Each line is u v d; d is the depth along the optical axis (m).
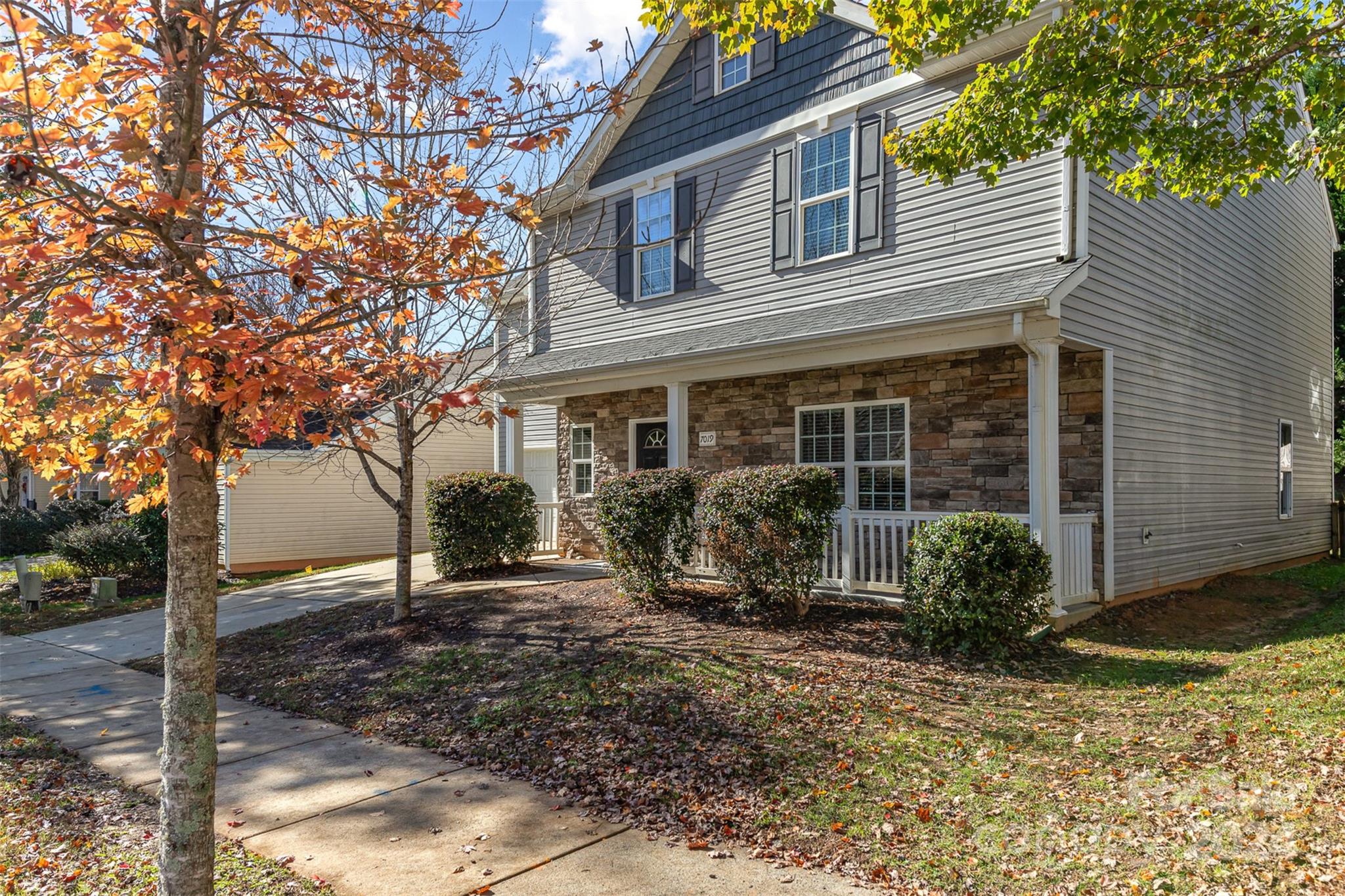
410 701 6.84
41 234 2.91
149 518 15.69
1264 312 13.82
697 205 12.85
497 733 5.95
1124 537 9.40
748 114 12.20
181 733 3.07
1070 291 8.27
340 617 10.02
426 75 4.59
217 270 4.25
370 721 6.52
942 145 7.67
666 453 13.54
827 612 8.52
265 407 2.93
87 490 23.81
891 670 6.81
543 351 14.96
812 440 11.55
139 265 3.09
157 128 3.34
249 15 4.18
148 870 4.02
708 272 12.69
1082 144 7.21
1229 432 12.36
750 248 12.15
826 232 11.34
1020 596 7.09
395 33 4.45
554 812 4.69
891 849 4.11
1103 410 9.12
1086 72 6.85
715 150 12.58
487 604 9.65
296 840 4.41
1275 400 14.25
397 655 8.13
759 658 7.04
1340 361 21.16
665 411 13.54
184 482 3.11
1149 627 8.59
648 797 4.79
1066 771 4.91
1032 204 9.30
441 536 12.02
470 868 4.02
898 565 9.80
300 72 4.24
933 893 3.72
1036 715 5.83
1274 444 14.16
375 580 13.23
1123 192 8.12
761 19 6.84
